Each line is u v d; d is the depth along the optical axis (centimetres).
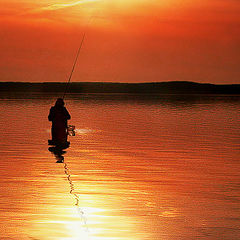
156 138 4850
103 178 2828
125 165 3281
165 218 2055
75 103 12069
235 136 5025
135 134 5209
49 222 1989
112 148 4122
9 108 9388
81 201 2297
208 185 2658
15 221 1995
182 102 13012
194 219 2045
